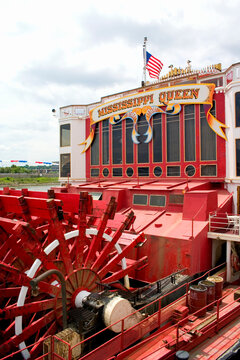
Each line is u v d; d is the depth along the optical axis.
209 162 20.08
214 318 11.94
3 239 13.15
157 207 17.77
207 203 15.24
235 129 18.33
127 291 12.58
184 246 13.95
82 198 12.65
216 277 13.70
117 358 9.80
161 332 10.95
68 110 27.36
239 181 17.98
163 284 13.25
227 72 19.59
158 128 22.14
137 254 15.40
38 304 10.76
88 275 12.69
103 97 26.17
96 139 25.86
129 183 22.00
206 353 10.61
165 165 21.78
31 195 16.81
